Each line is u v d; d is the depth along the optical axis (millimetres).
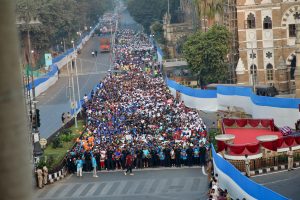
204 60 99875
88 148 55719
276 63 92250
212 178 42969
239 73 93125
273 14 91688
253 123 58594
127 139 58312
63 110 93688
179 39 155625
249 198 35969
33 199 5102
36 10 140250
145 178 49969
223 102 79000
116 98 88562
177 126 64938
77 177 51812
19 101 4844
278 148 46625
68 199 44562
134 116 72688
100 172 53281
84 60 160875
